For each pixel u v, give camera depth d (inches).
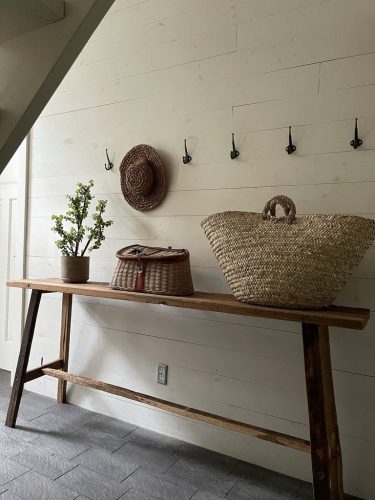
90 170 89.4
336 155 63.4
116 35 86.0
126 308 84.0
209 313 74.3
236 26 72.2
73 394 91.0
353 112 62.2
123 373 84.1
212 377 74.0
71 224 91.6
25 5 36.6
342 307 55.7
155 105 80.7
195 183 75.8
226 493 61.0
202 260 74.8
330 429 55.3
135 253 68.4
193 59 76.5
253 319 70.1
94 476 63.8
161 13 80.4
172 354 78.3
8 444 72.4
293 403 66.6
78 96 91.1
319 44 64.9
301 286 50.9
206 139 74.8
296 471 65.9
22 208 99.3
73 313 91.0
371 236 51.0
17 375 79.3
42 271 97.0
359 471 61.6
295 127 66.6
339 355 63.2
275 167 68.3
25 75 40.6
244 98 71.2
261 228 54.3
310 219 52.2
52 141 95.2
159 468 66.9
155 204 79.2
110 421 83.5
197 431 75.2
